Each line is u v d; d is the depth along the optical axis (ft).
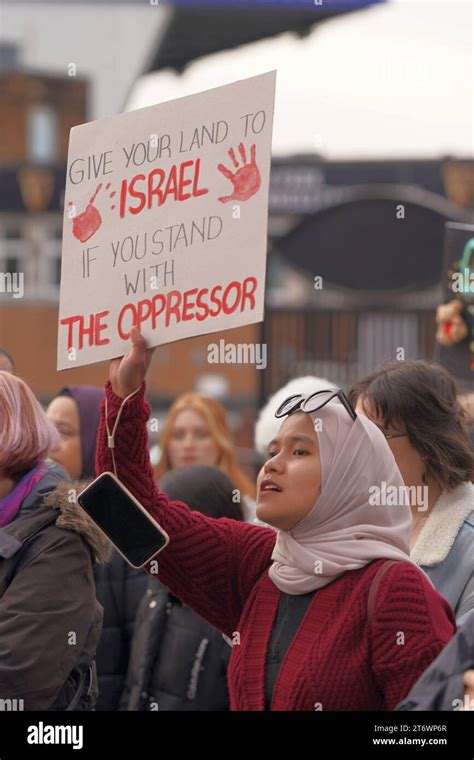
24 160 81.51
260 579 10.12
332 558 9.50
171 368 62.80
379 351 32.63
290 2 29.37
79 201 10.30
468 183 35.24
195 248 9.87
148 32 33.37
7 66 81.87
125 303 10.05
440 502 11.62
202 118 9.99
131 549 9.80
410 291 30.63
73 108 82.17
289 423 9.82
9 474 11.57
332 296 36.04
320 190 34.19
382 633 9.10
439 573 11.30
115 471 10.12
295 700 9.16
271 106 9.75
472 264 16.11
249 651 9.69
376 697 9.16
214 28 31.07
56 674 10.68
